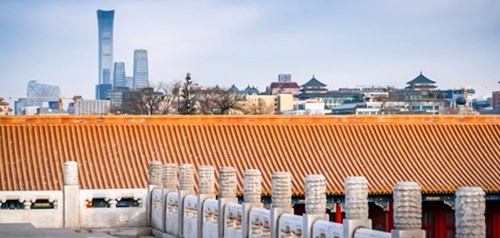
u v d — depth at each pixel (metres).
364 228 24.77
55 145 66.44
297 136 71.00
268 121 71.56
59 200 41.91
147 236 42.84
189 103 167.12
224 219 34.69
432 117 74.38
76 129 68.12
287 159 68.56
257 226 31.98
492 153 72.31
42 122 68.12
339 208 66.81
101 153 66.25
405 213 22.41
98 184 62.81
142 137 68.31
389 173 68.81
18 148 65.75
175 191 41.34
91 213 42.47
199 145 68.62
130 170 64.81
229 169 34.88
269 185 64.56
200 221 37.00
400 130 73.25
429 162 70.62
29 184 62.00
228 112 169.62
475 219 20.75
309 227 27.42
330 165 68.75
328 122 72.62
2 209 41.59
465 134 73.88
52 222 41.75
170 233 40.69
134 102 176.00
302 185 65.31
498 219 70.06
